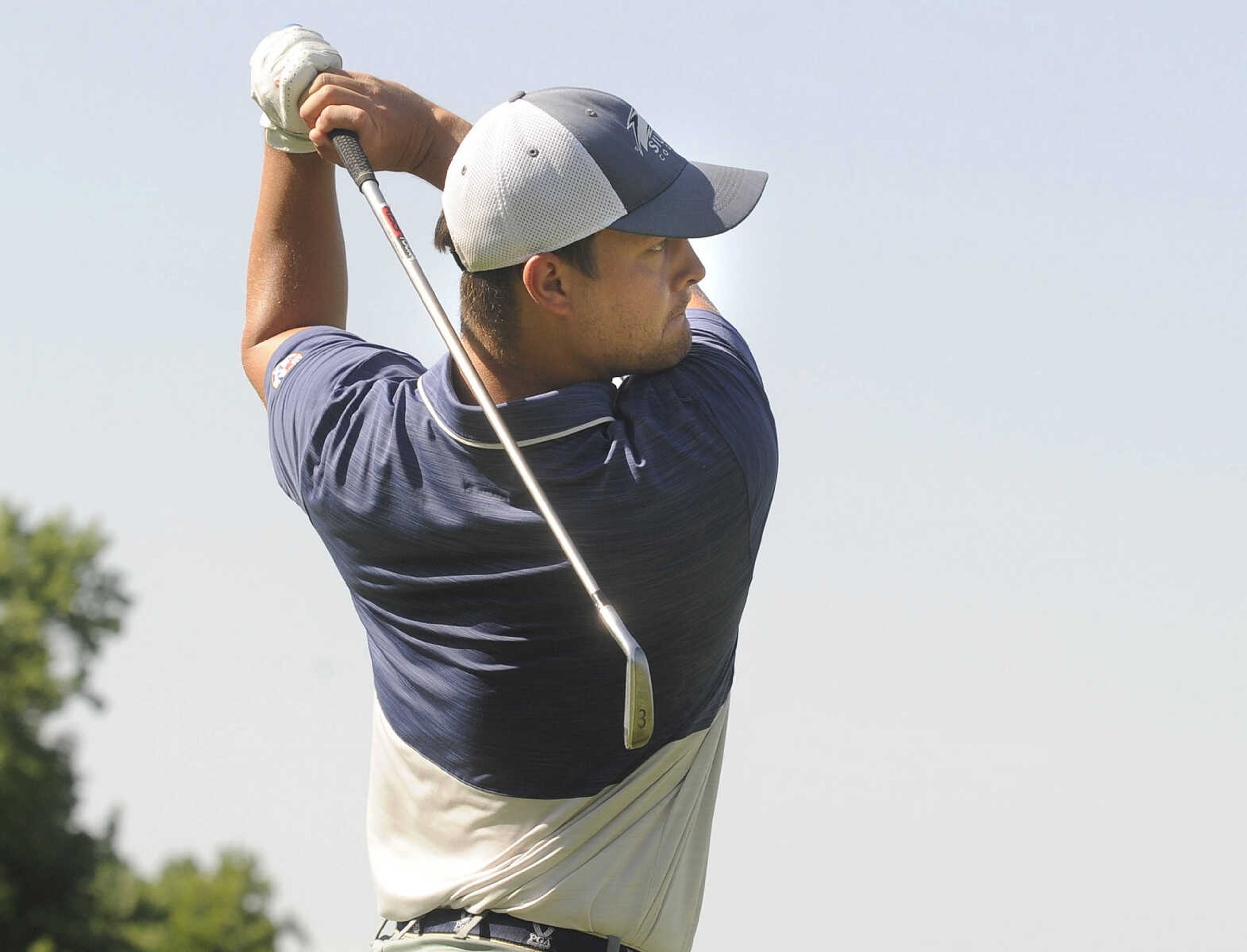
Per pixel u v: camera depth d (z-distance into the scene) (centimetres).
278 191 948
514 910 840
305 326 950
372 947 894
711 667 853
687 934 888
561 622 808
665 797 859
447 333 794
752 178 862
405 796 876
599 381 828
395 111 916
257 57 930
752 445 829
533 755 834
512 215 790
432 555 820
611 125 806
